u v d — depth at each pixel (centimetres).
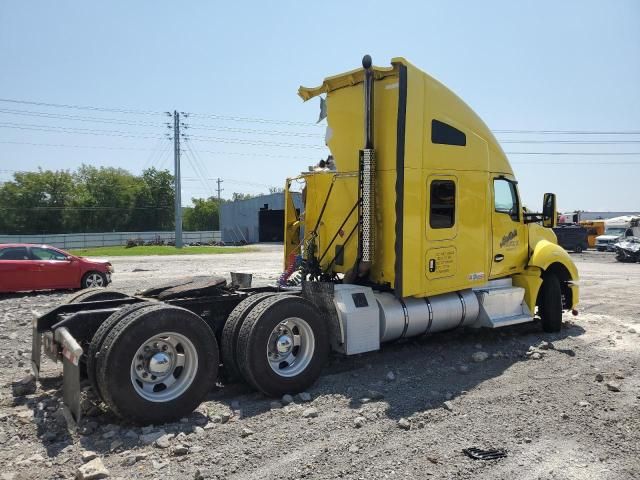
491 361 733
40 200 8844
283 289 724
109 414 525
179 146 4934
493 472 403
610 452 439
